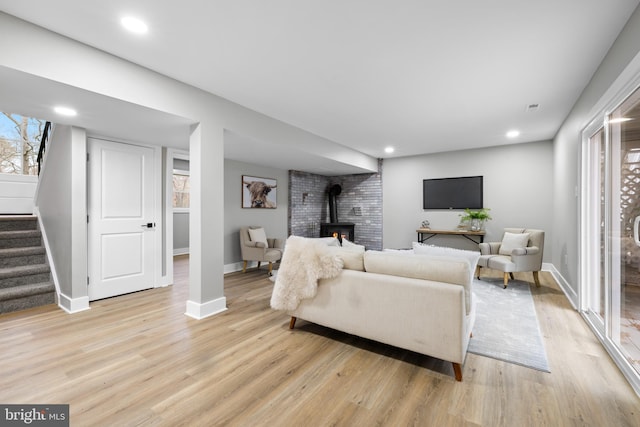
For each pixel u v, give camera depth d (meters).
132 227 3.84
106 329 2.68
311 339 2.52
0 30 1.81
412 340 2.05
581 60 2.42
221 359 2.16
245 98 3.21
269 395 1.75
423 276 2.11
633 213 2.10
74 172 3.15
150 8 1.79
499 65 2.51
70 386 1.82
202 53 2.31
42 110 2.61
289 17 1.90
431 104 3.41
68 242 3.20
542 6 1.79
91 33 2.04
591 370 2.03
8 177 4.67
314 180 7.28
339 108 3.54
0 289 3.22
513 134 4.75
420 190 6.43
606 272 2.38
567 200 3.77
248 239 5.27
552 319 2.96
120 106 2.50
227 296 3.73
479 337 2.56
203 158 2.97
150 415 1.57
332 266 2.42
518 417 1.57
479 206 5.77
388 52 2.32
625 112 2.18
